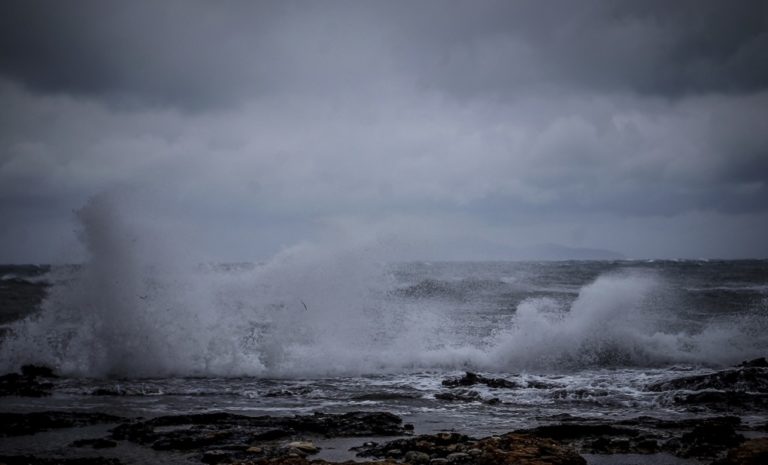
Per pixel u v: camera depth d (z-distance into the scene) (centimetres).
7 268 10806
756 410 1021
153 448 798
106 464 725
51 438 859
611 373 1406
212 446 801
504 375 1386
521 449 694
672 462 723
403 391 1234
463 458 684
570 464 661
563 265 8400
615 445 782
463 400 1143
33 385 1288
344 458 745
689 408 1043
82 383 1333
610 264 8888
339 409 1073
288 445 784
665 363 1527
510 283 3516
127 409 1073
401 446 761
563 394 1154
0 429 898
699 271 5475
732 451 665
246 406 1102
